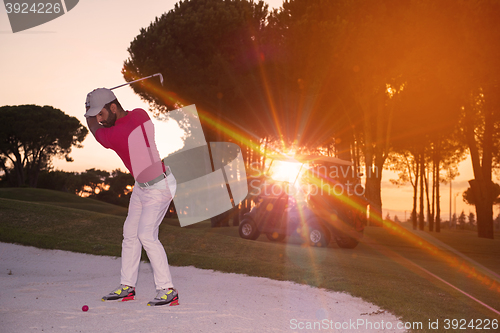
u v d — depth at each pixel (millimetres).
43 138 44781
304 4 16594
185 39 18547
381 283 5199
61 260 6715
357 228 10656
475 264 9289
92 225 9422
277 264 6449
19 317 3018
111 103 3553
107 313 3287
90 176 66188
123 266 3852
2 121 42656
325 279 5270
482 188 22281
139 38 19672
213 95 18000
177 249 7566
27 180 46312
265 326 3242
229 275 5562
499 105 17047
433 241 14648
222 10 17953
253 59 17844
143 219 3656
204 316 3375
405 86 15297
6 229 8375
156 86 18719
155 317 3246
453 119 20953
